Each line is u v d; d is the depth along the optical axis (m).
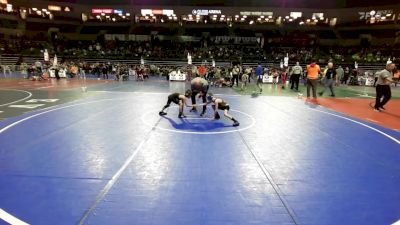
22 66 32.34
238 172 5.48
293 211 4.17
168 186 4.84
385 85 12.52
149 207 4.19
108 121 9.29
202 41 49.47
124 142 7.11
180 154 6.36
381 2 40.66
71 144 6.88
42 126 8.50
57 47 46.16
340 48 49.28
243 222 3.88
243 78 21.36
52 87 19.61
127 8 45.44
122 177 5.14
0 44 43.53
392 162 6.21
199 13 45.22
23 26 49.31
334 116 11.17
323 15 45.28
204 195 4.57
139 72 27.80
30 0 43.91
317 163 6.04
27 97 14.52
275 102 14.50
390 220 3.98
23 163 5.68
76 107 11.78
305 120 10.26
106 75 30.55
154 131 8.17
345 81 29.81
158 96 15.65
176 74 28.00
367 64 40.75
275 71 29.92
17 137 7.36
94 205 4.21
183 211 4.10
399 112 12.51
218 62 41.50
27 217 3.88
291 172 5.54
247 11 44.78
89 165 5.64
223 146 6.99
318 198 4.56
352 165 5.98
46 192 4.56
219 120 9.85
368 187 4.98
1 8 45.88
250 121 9.83
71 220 3.82
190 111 11.32
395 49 44.16
